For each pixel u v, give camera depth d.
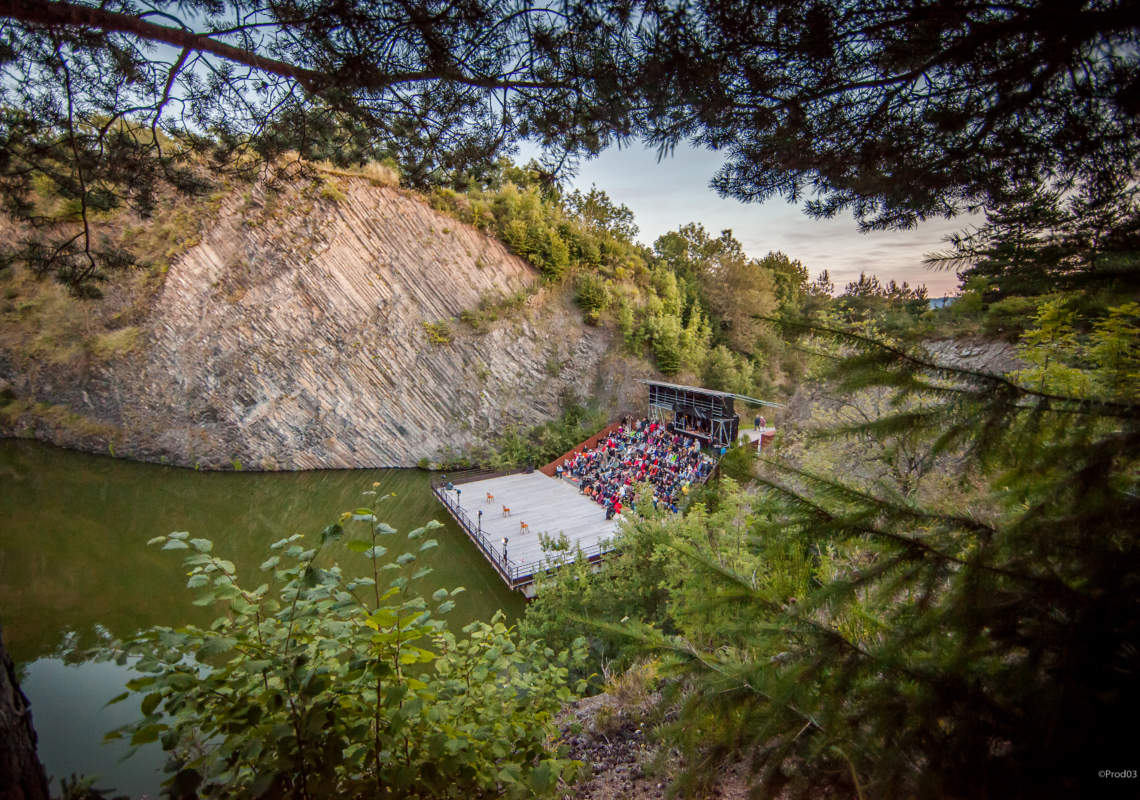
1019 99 2.43
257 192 38.59
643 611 13.41
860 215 3.84
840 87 3.06
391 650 3.06
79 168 5.20
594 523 27.34
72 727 9.80
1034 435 1.99
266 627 2.96
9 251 5.58
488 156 5.19
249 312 40.31
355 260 42.00
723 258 58.91
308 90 4.45
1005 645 2.03
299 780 2.71
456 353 44.84
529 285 47.91
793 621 2.59
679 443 36.44
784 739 2.63
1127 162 2.36
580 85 3.74
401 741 3.16
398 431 43.34
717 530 7.20
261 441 41.00
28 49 4.41
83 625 19.97
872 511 2.37
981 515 2.42
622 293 50.34
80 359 41.81
